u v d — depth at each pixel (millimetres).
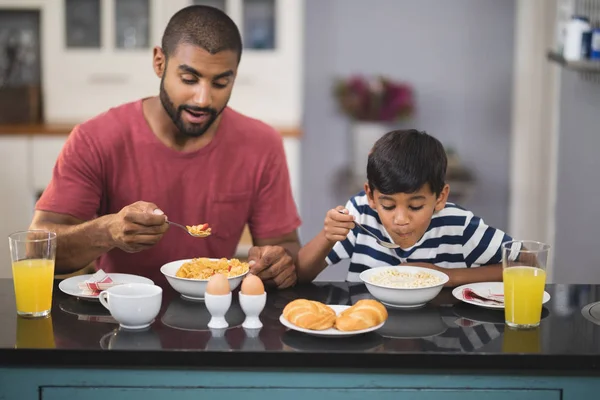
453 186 4160
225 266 1690
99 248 1764
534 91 4266
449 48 4324
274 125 4035
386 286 1587
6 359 1349
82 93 4031
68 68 4000
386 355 1342
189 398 1364
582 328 1495
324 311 1440
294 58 4012
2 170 3834
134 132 2010
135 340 1398
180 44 1808
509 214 4414
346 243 1919
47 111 4039
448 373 1356
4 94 3961
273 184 2145
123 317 1448
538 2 4207
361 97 4230
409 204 1707
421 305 1638
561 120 3641
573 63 2816
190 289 1633
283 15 3969
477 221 1866
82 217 1981
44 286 1540
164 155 2021
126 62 4004
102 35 3977
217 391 1364
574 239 3441
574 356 1342
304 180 4434
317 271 1844
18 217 3873
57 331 1452
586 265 3297
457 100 4359
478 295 1637
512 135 4359
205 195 2070
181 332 1449
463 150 4398
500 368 1349
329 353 1342
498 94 4344
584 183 3311
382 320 1442
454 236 1865
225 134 2070
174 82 1842
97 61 4004
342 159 4406
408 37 4320
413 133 1742
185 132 1901
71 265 1834
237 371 1357
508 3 4277
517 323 1494
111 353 1342
